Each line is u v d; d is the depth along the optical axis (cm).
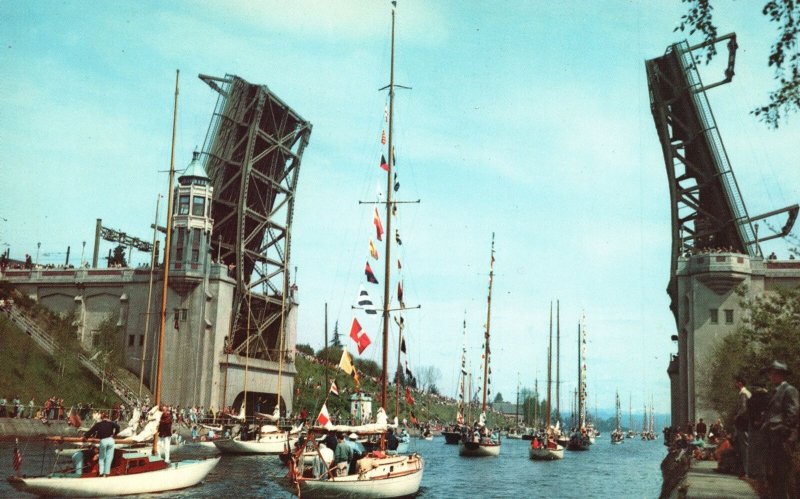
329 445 2592
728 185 6125
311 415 8525
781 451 988
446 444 9012
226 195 7794
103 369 6650
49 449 4075
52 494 2362
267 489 3061
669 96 6222
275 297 8531
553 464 5719
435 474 4397
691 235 6556
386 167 3869
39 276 7969
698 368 5828
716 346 5412
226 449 5094
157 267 7444
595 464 5844
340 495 2394
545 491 3525
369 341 3183
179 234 7369
